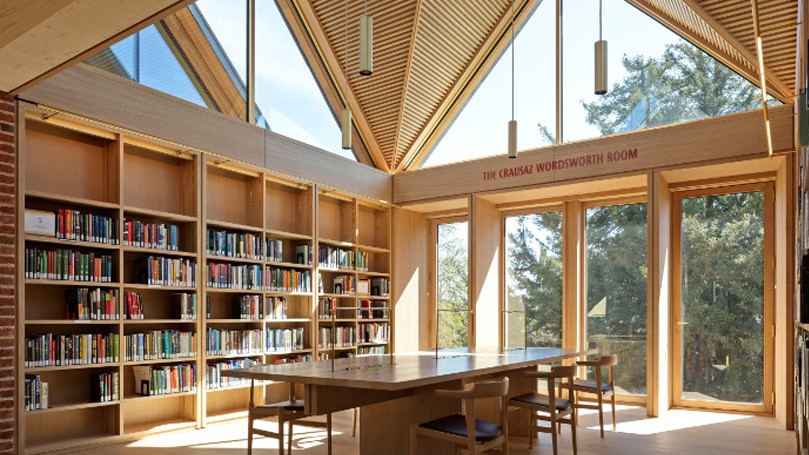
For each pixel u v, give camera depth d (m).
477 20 8.49
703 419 6.89
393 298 9.36
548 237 8.80
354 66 8.67
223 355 6.70
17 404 4.91
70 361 5.30
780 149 6.53
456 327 9.63
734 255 7.54
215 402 6.98
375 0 7.89
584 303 8.42
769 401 7.18
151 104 6.08
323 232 8.70
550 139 8.40
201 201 6.55
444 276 9.89
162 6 3.69
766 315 7.27
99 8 3.68
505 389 3.82
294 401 4.98
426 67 8.59
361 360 5.15
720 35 6.59
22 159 5.05
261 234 7.35
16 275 4.96
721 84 7.24
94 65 5.86
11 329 4.90
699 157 7.04
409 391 4.45
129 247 5.84
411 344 9.59
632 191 8.08
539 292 8.82
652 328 7.19
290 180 7.79
